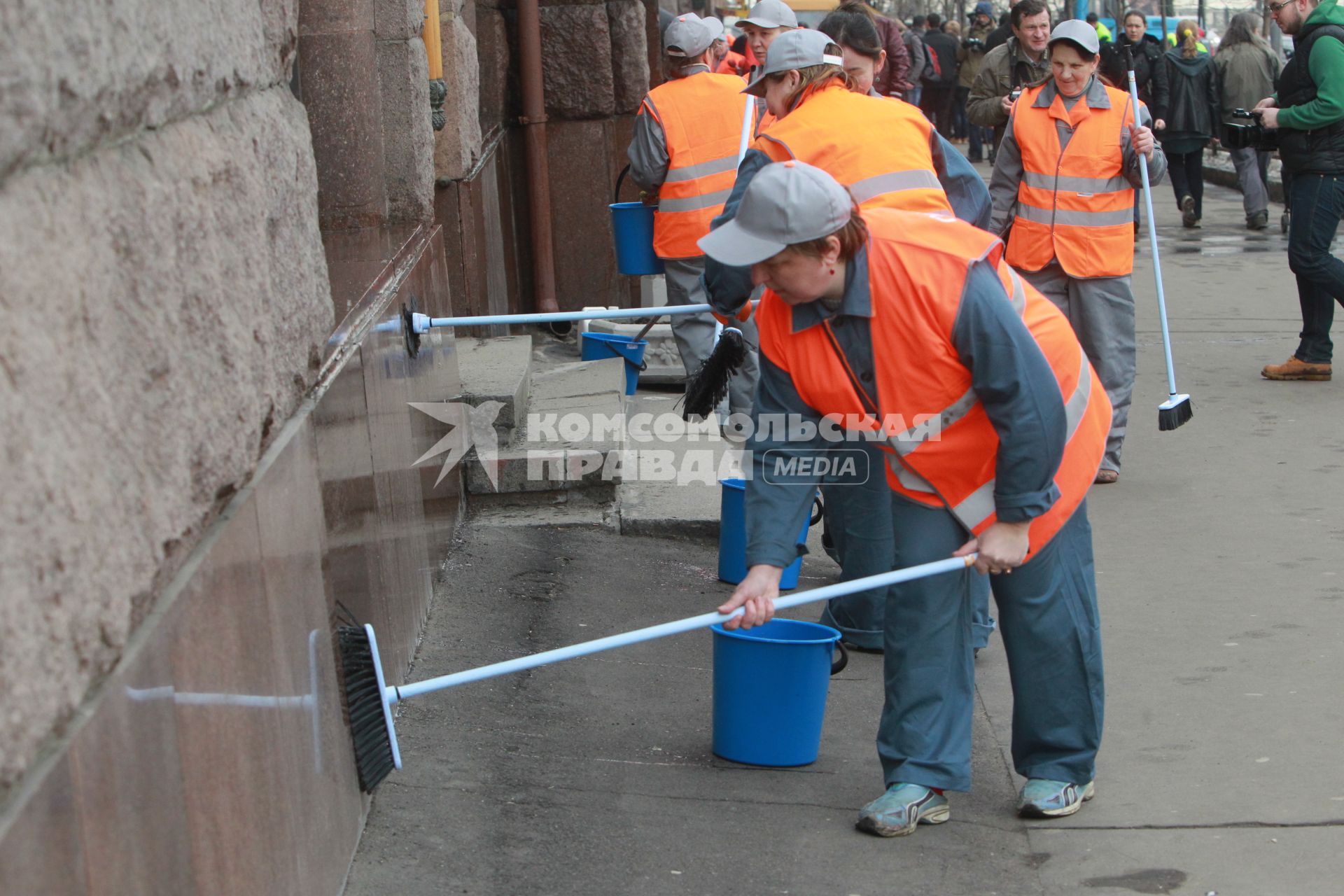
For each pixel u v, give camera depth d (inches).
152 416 76.5
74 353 66.5
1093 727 144.3
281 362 108.3
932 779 141.6
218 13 98.1
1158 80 601.0
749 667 155.7
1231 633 195.8
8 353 59.9
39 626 61.0
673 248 283.4
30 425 61.1
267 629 99.0
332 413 128.9
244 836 90.4
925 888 131.0
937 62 939.3
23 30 64.2
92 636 66.5
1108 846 138.9
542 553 233.3
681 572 228.7
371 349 154.8
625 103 401.7
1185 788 151.0
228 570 89.0
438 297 227.3
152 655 74.1
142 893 71.4
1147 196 267.6
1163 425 262.1
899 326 126.3
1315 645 189.9
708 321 288.8
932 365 127.4
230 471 91.0
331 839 118.9
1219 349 390.6
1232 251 558.9
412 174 223.8
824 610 211.5
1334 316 426.0
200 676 82.3
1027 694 144.1
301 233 116.5
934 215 131.6
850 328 128.0
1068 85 264.1
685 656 193.5
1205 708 171.3
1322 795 147.3
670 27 288.4
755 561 134.5
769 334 133.5
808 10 874.8
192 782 80.4
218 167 91.8
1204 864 134.3
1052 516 136.1
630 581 222.5
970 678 144.0
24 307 61.7
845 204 124.3
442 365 224.8
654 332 359.9
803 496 136.8
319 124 213.8
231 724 88.5
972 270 125.5
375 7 219.1
